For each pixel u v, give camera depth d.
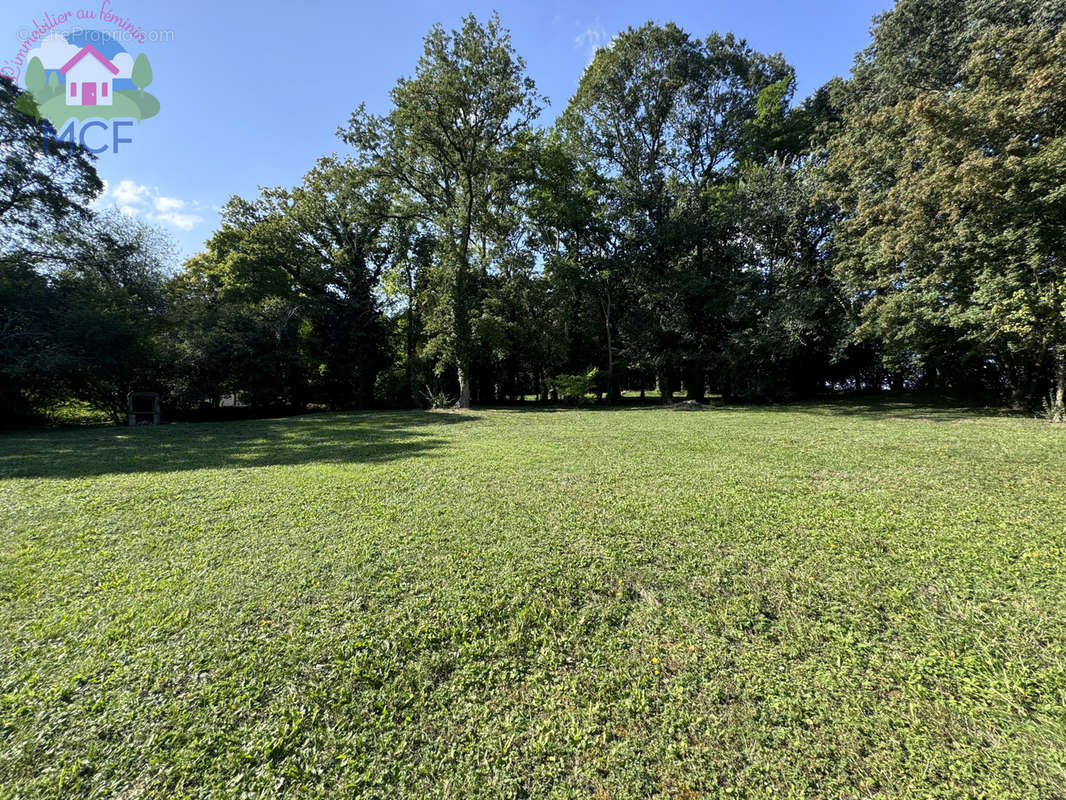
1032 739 1.89
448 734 1.97
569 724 2.03
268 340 20.81
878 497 5.20
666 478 6.18
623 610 2.92
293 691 2.20
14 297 14.40
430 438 10.40
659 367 22.48
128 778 1.73
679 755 1.87
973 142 10.70
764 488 5.63
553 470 6.71
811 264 19.20
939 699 2.13
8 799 1.63
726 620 2.80
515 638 2.62
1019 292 10.30
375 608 2.92
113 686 2.21
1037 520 4.35
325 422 14.80
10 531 4.22
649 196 23.12
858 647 2.53
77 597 3.03
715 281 21.98
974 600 2.98
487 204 21.86
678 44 22.14
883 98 14.86
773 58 24.33
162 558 3.65
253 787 1.71
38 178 15.40
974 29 12.86
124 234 18.20
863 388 24.61
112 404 18.12
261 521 4.50
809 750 1.87
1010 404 15.52
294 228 23.88
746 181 20.36
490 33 17.86
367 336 24.69
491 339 20.11
